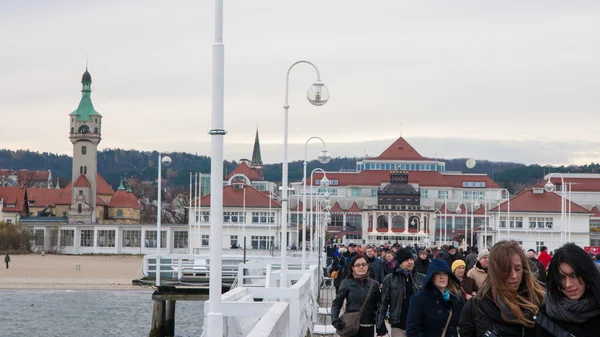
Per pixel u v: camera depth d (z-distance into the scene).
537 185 174.12
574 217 169.62
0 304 84.56
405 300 17.80
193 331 58.88
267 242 163.25
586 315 8.63
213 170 12.94
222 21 13.10
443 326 13.00
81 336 58.75
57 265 152.75
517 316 9.23
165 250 180.00
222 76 13.01
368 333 17.98
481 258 16.47
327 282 58.03
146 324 66.88
